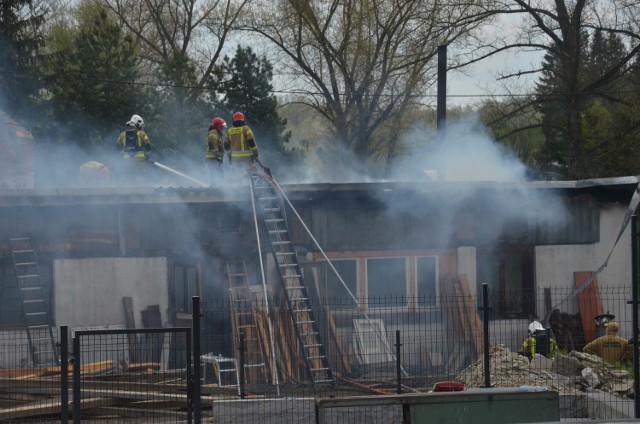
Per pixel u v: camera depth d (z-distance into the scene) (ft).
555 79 207.51
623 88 210.79
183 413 75.05
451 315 107.24
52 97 180.65
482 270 110.73
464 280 108.17
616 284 111.65
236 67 192.34
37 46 198.18
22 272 100.58
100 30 181.27
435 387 55.01
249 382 93.97
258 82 191.93
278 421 71.77
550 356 91.25
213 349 101.60
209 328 103.35
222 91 191.62
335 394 81.00
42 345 98.68
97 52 176.55
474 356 103.19
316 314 104.32
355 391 84.02
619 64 190.60
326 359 90.22
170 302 104.12
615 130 197.57
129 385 78.64
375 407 72.13
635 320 67.21
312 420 72.02
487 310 70.64
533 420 51.37
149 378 84.53
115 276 103.09
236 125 110.01
